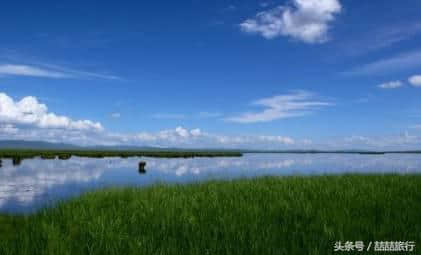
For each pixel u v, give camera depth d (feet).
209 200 34.63
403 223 24.73
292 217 27.76
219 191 40.16
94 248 21.44
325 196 35.29
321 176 53.52
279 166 159.53
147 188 43.86
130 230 25.53
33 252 21.48
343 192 36.86
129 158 245.86
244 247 20.71
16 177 89.56
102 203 35.17
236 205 31.86
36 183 75.92
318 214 27.53
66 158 225.97
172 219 27.66
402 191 37.50
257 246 20.44
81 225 27.12
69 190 63.41
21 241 23.29
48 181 80.23
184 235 23.35
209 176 57.26
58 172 107.55
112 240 22.59
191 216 27.84
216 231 23.79
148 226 26.23
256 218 26.94
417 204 30.66
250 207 30.66
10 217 34.27
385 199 33.01
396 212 27.63
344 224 24.76
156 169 128.57
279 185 42.68
